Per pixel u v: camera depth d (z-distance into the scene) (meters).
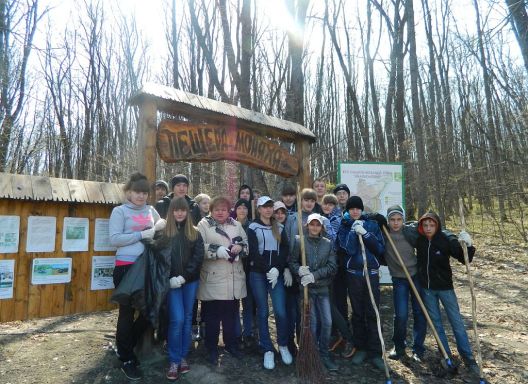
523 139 12.48
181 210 3.45
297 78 8.23
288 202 4.82
